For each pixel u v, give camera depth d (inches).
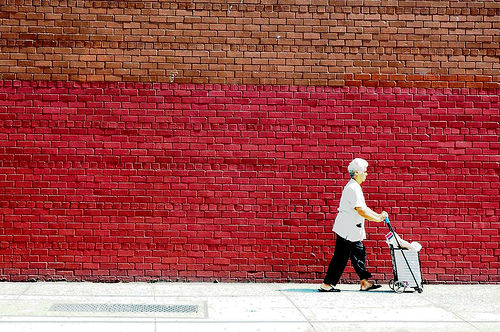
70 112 323.3
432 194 331.6
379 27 333.1
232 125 327.6
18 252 320.5
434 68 333.7
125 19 326.6
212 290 305.4
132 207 324.5
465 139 333.1
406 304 279.0
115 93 324.8
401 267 306.8
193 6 329.1
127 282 323.0
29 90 322.7
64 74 323.9
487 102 334.0
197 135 327.0
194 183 326.6
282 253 328.8
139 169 325.1
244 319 245.0
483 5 335.6
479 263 332.8
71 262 322.3
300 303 277.3
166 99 326.3
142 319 241.4
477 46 334.6
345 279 331.3
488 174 333.1
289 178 328.8
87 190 323.3
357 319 248.2
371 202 330.3
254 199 328.2
